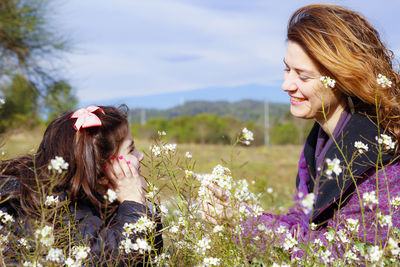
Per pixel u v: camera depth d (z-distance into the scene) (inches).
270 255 52.9
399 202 55.2
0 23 431.5
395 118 60.7
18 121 402.0
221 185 51.5
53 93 429.7
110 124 61.4
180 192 55.9
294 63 63.0
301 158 76.0
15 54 456.8
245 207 55.5
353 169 59.7
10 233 53.0
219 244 53.8
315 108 64.7
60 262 48.0
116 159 61.2
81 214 57.8
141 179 64.0
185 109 3646.7
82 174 58.7
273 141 1221.1
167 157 56.1
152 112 3437.5
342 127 65.7
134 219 58.1
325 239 58.3
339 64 59.1
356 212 59.2
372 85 60.1
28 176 58.3
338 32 60.2
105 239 54.3
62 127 61.9
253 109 3408.0
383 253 48.5
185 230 56.2
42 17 455.2
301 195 42.5
